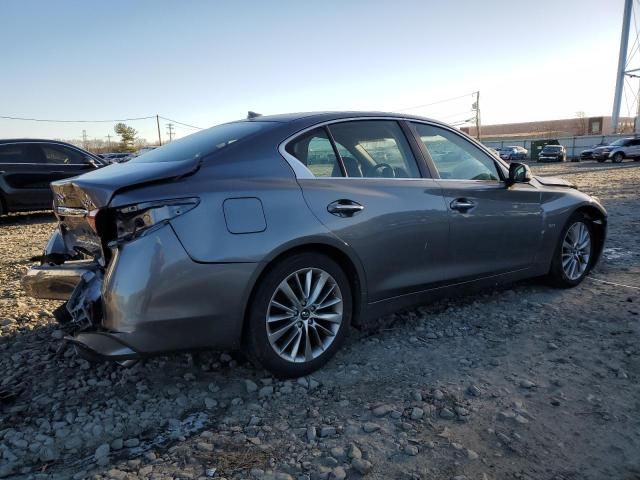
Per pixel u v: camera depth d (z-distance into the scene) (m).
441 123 4.15
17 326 4.11
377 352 3.55
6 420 2.78
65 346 3.68
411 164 3.80
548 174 23.34
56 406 2.92
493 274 4.22
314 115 3.54
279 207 3.01
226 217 2.83
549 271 4.71
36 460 2.46
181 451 2.49
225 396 3.02
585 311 4.21
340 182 3.37
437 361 3.39
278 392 3.03
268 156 3.17
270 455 2.45
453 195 3.87
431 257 3.74
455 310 4.32
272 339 3.03
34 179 10.86
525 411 2.77
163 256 2.65
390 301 3.61
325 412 2.81
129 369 3.35
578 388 2.99
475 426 2.64
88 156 11.66
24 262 6.54
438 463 2.37
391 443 2.52
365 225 3.34
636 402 2.83
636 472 2.28
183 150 3.31
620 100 57.56
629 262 5.77
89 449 2.54
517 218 4.27
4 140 10.73
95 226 2.75
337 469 2.32
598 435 2.55
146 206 2.67
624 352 3.43
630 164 32.66
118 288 2.63
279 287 3.03
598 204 4.99
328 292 3.26
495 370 3.24
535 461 2.37
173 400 2.98
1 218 11.95
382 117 3.80
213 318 2.81
